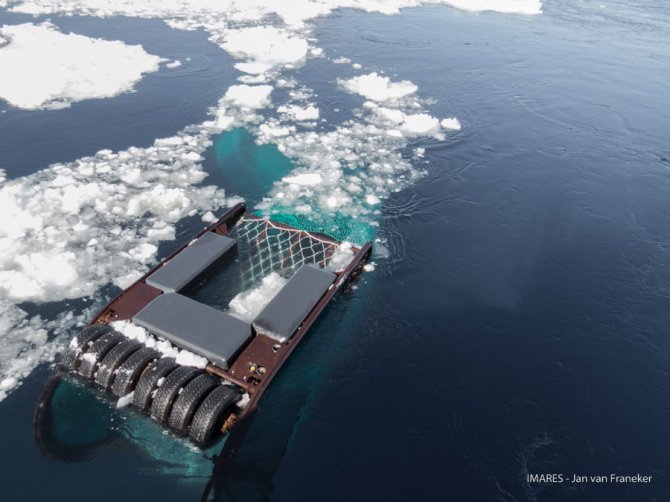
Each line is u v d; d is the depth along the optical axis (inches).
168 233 783.1
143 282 617.6
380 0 2404.0
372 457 485.1
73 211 814.5
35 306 629.9
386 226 845.2
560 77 1621.6
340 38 1845.5
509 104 1403.8
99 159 969.5
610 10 2576.3
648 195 1001.5
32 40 1469.0
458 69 1631.4
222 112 1207.6
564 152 1155.3
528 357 613.0
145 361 500.1
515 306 692.7
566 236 860.0
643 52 1910.7
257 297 635.5
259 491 445.4
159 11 1953.7
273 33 1738.4
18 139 1023.6
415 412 532.1
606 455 508.1
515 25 2199.8
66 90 1248.8
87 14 1847.9
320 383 552.4
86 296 650.2
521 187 998.4
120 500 427.5
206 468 452.4
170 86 1336.1
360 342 610.5
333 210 877.8
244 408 483.8
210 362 515.2
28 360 554.9
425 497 457.1
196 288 647.1
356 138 1139.9
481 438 512.7
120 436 470.3
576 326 666.8
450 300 692.1
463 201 936.3
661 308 708.7
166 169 957.2
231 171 974.4
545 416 542.0
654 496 472.7
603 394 573.0
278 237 765.9
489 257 788.0
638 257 815.7
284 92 1360.7
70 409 488.1
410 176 1008.2
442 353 606.9
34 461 453.1
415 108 1339.8
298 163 1019.9
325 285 620.7
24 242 738.2
